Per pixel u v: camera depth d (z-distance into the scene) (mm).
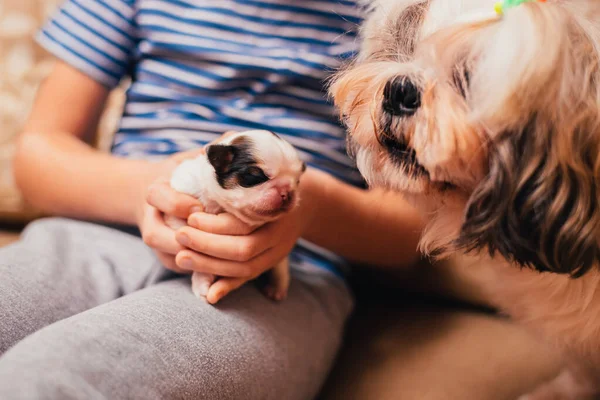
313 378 921
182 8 1187
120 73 1282
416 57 846
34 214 1536
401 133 798
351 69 946
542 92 692
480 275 1079
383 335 1168
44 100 1249
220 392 714
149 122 1161
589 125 711
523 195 731
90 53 1241
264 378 790
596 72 717
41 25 1585
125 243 1031
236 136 822
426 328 1194
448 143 733
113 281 938
